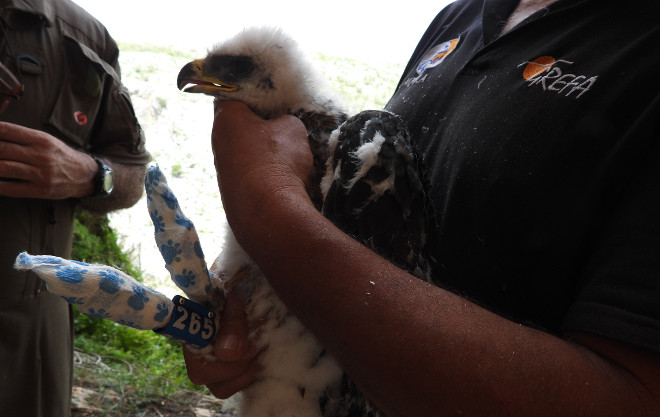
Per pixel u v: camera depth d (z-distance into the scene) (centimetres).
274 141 109
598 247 93
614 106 98
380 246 114
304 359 120
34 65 211
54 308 232
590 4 115
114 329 504
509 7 141
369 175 114
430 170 131
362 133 119
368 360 83
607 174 95
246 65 146
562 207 101
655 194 87
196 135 1037
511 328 85
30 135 198
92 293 96
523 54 121
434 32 171
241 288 123
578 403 77
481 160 114
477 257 113
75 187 220
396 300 84
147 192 106
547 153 104
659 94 91
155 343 521
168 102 1116
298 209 92
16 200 209
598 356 84
